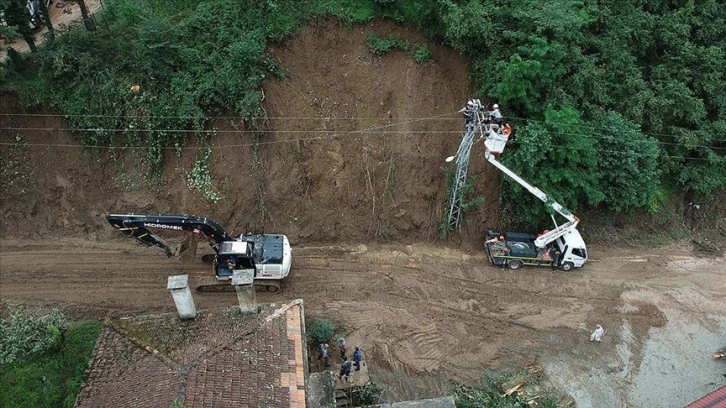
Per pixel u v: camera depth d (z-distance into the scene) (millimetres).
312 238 24359
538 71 22688
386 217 24734
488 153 21906
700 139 26922
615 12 28156
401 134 25078
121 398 12383
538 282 23938
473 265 24297
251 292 14508
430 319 21750
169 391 12086
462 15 23469
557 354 20969
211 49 24156
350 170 24688
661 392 19891
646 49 28547
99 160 23938
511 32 23750
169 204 23812
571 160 23406
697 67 27734
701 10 28734
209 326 14523
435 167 25031
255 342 13930
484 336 21375
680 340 21953
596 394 19656
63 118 23844
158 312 20719
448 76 25797
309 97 24922
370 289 22688
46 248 23031
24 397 16578
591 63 25062
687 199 28953
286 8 24969
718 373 20703
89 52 23719
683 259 26266
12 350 17203
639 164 24984
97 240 23547
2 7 22094
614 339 21734
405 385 19359
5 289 21281
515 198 24703
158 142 23516
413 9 25188
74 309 20641
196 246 22469
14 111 23797
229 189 23859
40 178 23859
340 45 25547
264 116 23609
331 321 21172
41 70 23312
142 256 23062
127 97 23484
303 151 24328
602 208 27062
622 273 24969
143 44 23234
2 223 23484
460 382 19641
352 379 18484
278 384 13094
